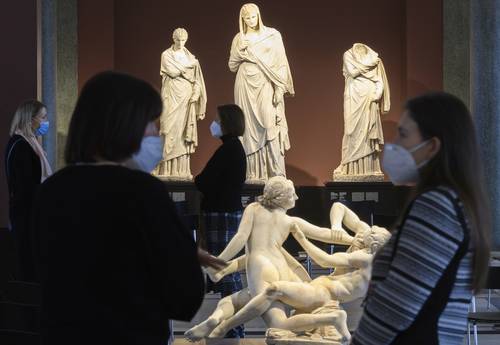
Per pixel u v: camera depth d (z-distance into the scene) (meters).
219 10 16.70
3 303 5.08
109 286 3.06
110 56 16.33
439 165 3.19
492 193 13.86
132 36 16.70
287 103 16.70
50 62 15.23
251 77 14.34
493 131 13.84
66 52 16.27
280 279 7.32
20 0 11.25
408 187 14.60
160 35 16.69
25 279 8.58
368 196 14.69
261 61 14.32
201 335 7.24
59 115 16.22
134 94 3.19
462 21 16.27
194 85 14.95
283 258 7.47
